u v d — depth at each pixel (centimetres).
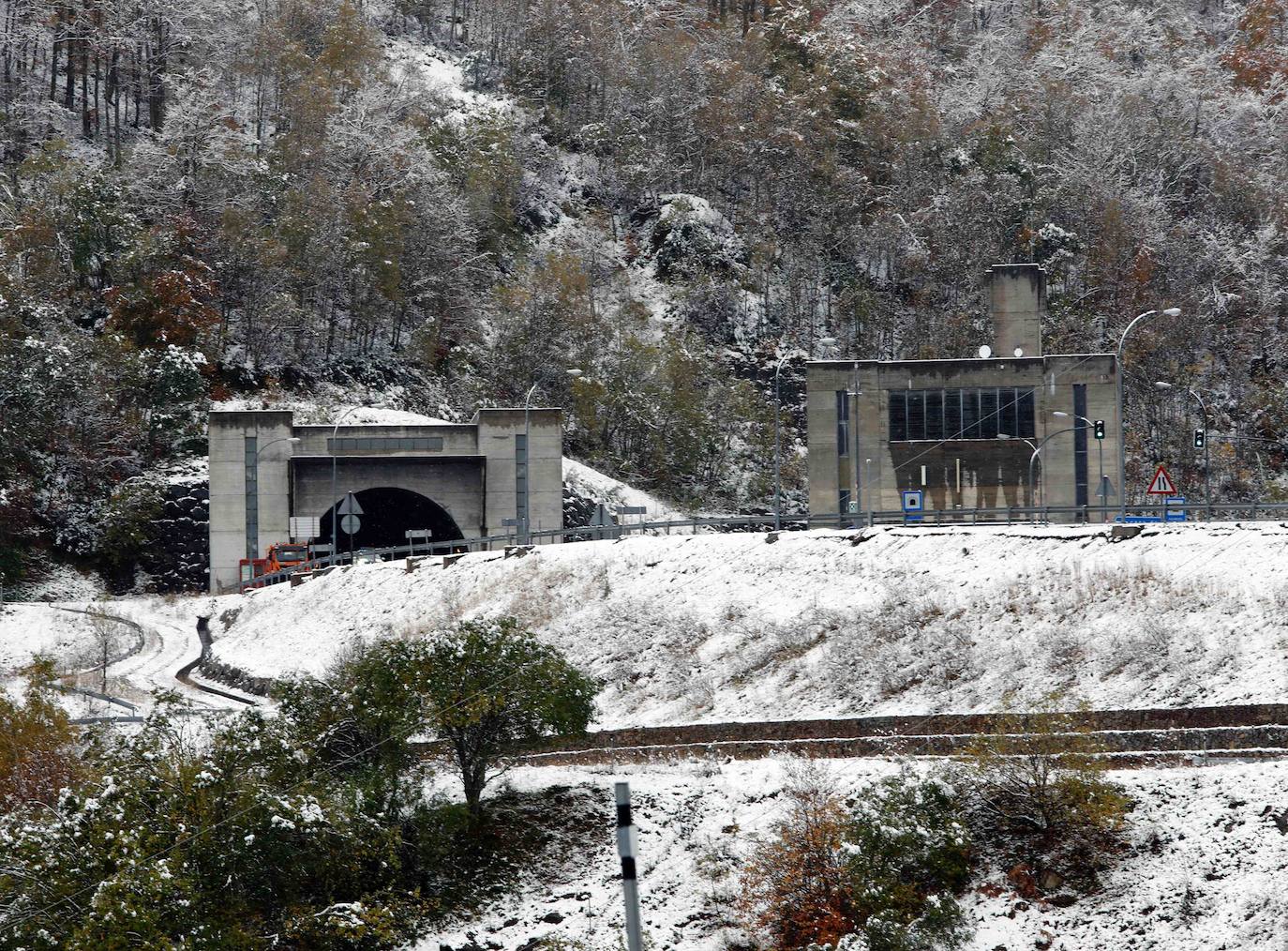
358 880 6831
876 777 6825
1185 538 8688
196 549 18850
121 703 10012
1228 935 5644
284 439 17512
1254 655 7375
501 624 7762
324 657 11956
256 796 6475
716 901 6612
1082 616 8350
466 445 17975
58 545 18800
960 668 8300
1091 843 6244
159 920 5984
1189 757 6631
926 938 5856
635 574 11306
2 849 6212
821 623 9406
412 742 7994
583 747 8544
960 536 9725
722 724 8275
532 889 7006
